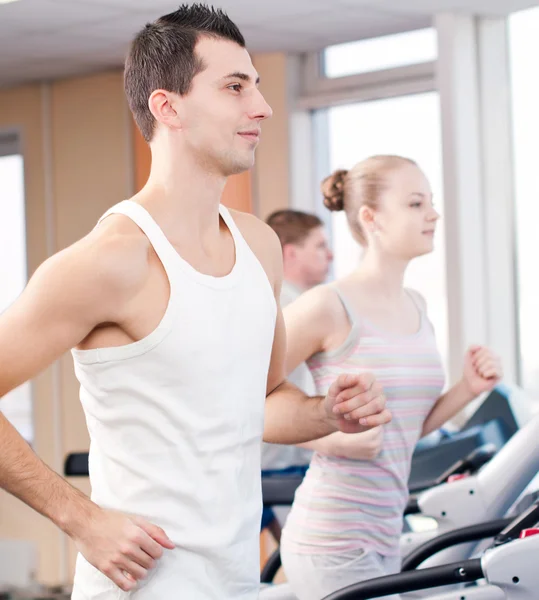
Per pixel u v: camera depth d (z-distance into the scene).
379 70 4.89
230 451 1.67
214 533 1.65
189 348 1.62
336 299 2.37
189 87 1.65
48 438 5.79
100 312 1.58
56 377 5.75
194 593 1.64
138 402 1.63
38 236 5.87
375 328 2.38
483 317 4.58
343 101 5.00
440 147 4.54
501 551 2.01
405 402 2.38
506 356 4.65
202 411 1.64
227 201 5.03
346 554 2.33
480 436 3.86
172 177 1.68
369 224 2.47
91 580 1.68
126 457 1.64
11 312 1.58
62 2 4.11
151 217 1.65
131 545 1.56
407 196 2.44
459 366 4.48
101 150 5.62
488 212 4.59
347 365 2.37
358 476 2.33
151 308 1.61
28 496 1.58
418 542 2.73
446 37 4.44
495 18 4.57
